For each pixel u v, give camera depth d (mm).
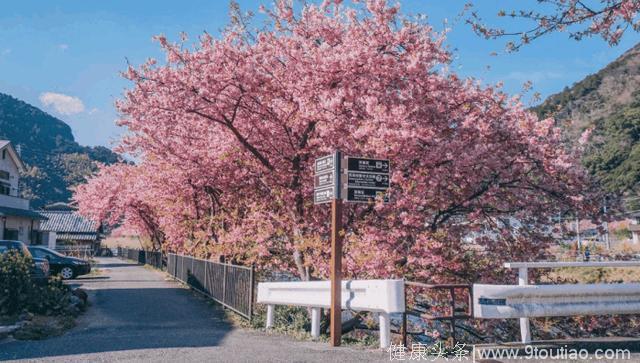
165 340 8398
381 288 7160
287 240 13008
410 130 10562
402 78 11312
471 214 12852
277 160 14055
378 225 11703
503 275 12781
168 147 14688
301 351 7180
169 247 27781
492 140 12633
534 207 13508
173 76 11875
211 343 8039
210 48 12133
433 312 12023
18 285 11086
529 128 12578
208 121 13922
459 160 11148
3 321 10016
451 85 12750
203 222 19047
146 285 21078
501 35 7707
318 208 13141
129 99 12312
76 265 24297
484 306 6660
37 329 9086
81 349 7480
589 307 7062
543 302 6902
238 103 12422
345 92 11062
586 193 13383
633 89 150000
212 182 15906
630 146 77250
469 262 12766
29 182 158375
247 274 11445
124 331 9742
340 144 11828
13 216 37875
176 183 18859
